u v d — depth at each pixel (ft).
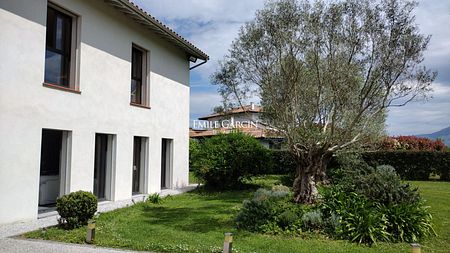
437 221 29.55
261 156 52.75
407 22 25.68
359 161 49.47
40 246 20.53
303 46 28.53
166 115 49.57
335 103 28.32
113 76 38.34
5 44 25.72
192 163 56.54
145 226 27.17
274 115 34.68
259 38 30.96
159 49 47.93
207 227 27.27
